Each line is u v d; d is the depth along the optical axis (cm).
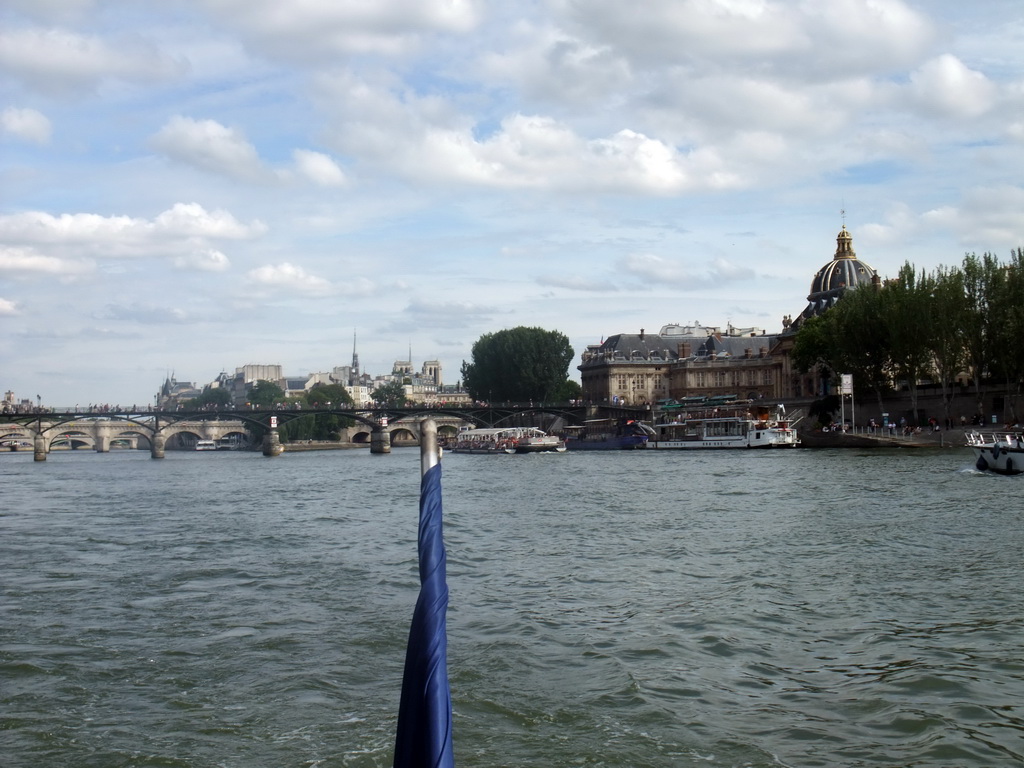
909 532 4903
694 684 2547
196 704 2467
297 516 6606
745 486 8031
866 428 14750
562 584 3841
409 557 4566
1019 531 4822
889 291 14025
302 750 2169
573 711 2364
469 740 2200
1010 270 12800
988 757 2075
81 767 2102
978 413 13388
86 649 2955
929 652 2773
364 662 2794
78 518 6644
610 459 14600
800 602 3419
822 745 2153
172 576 4109
